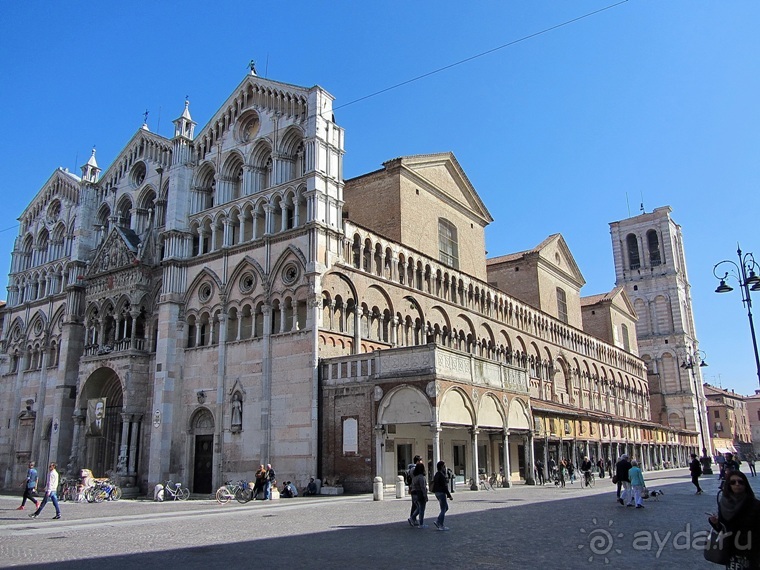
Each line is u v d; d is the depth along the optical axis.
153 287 54.25
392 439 41.56
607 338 101.38
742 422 182.62
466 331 60.44
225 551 17.33
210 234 51.97
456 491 41.12
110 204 63.22
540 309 80.12
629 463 31.28
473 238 67.81
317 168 44.97
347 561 15.35
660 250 122.94
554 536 19.28
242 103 52.91
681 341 117.25
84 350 56.59
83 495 42.44
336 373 41.22
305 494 39.38
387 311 49.69
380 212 56.75
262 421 42.97
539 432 56.84
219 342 47.38
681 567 14.15
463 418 40.25
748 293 32.84
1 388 67.31
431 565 14.64
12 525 25.05
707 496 35.66
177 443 47.81
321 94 47.16
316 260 42.94
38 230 70.19
